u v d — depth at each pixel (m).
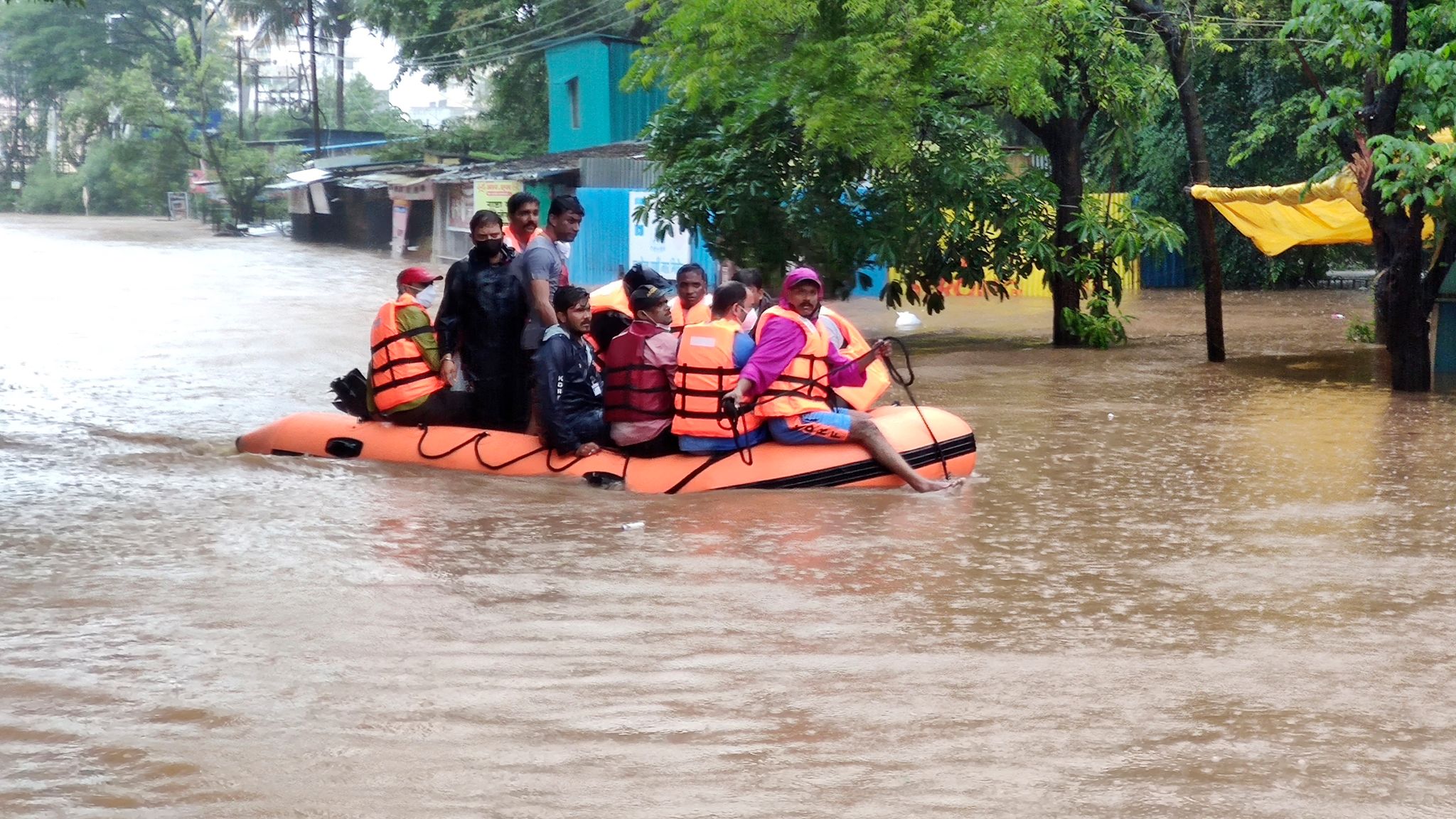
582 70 39.91
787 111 18.42
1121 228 18.88
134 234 58.56
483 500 8.88
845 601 6.62
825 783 4.54
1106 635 6.12
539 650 5.89
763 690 5.41
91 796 4.44
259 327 21.17
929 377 15.74
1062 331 19.25
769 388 9.20
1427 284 14.09
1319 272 30.94
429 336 10.17
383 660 5.75
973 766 4.69
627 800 4.42
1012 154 27.22
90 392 14.27
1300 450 10.85
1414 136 14.10
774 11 16.98
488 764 4.70
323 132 68.94
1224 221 29.66
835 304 26.47
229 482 9.47
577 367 9.59
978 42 17.12
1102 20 18.27
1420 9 13.96
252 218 63.41
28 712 5.16
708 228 19.00
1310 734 4.97
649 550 7.61
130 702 5.27
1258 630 6.20
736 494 9.05
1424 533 8.05
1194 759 4.75
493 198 38.09
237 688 5.41
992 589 6.85
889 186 18.73
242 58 79.50
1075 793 4.48
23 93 92.38
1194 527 8.23
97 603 6.56
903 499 9.00
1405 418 12.45
